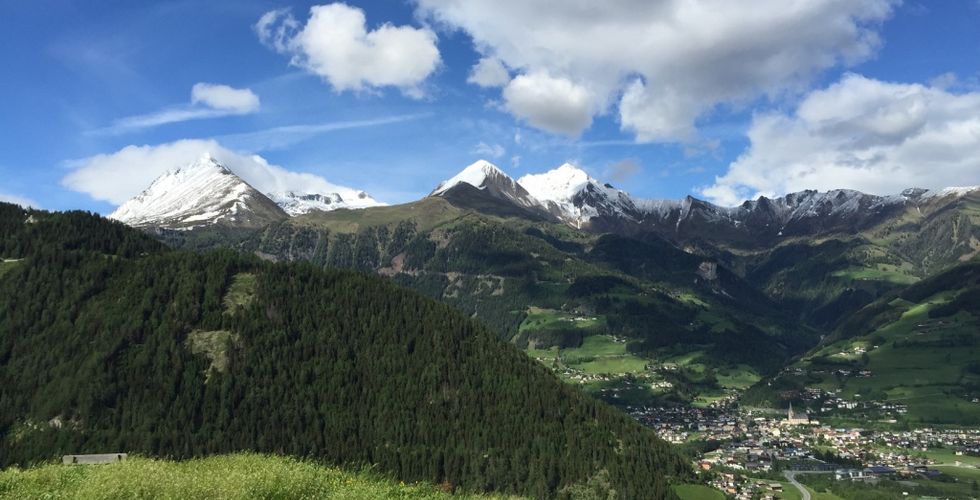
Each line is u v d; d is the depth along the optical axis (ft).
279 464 146.72
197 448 421.18
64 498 106.11
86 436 426.10
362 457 433.07
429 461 432.25
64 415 441.68
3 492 109.50
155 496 108.06
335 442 442.91
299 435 442.91
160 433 429.38
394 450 443.32
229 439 435.94
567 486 442.09
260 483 117.50
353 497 121.29
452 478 426.92
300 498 115.96
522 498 171.01
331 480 133.28
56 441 420.36
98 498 104.78
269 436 438.40
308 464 158.81
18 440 424.05
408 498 133.90
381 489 134.62
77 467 137.28
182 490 109.91
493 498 159.43
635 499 443.32
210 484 113.50
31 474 122.93
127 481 112.37
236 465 144.56
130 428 434.71
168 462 151.43
